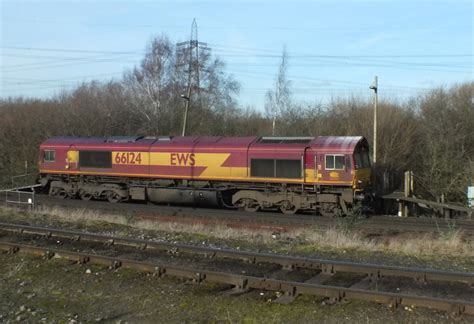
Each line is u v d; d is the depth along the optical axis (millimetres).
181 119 52062
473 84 39844
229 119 54625
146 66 55469
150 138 30438
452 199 36812
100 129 49469
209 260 12727
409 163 39219
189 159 28031
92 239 15406
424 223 20703
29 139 49781
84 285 10523
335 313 8461
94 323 8242
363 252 14133
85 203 28797
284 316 8398
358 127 40750
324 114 44062
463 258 13250
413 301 8570
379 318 8195
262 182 25984
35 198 31750
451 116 38469
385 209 29172
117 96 54500
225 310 8727
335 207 24375
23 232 16953
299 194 25156
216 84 58875
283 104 47594
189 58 57000
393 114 40000
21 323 8258
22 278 11133
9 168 49312
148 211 24891
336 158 24203
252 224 20234
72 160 32406
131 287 10242
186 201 28094
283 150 25297
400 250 14328
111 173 30844
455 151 37281
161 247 13992
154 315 8609
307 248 14797
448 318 8086
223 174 26938
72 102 52688
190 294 9625
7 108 54094
